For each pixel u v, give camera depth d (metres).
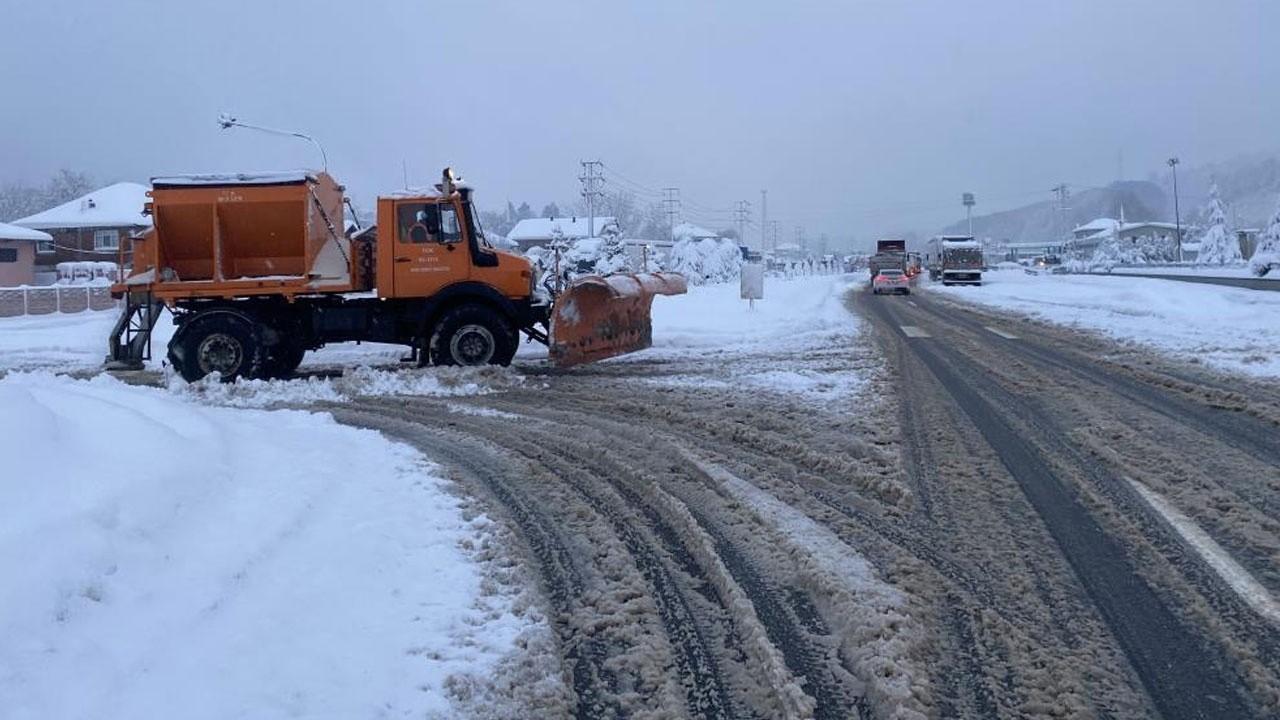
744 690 4.20
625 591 5.30
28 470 5.65
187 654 4.16
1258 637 4.68
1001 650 4.54
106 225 59.50
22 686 3.67
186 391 13.02
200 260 15.27
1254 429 9.69
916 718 3.86
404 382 13.59
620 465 8.31
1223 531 6.33
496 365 14.99
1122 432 9.51
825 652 4.53
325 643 4.43
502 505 7.02
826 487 7.51
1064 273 74.94
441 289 15.13
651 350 18.38
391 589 5.19
